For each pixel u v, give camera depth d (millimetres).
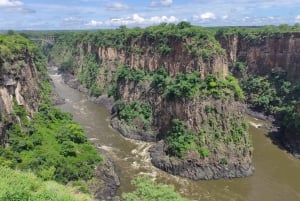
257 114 117438
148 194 38344
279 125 105250
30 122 78125
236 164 75625
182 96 84750
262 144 93938
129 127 97438
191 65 90688
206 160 75500
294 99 109812
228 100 81625
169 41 103875
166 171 75875
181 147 77500
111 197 63656
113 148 88062
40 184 43188
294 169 79000
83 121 109062
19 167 59312
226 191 68938
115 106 112875
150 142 92125
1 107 68000
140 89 107688
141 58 116250
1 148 62531
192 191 68625
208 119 80250
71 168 64312
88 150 74062
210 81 84250
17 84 79750
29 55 99375
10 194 34500
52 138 75250
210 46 90000
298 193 68375
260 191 69062
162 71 102000
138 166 78000
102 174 68375
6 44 83875
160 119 93438
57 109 93750
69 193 41469
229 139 78062
